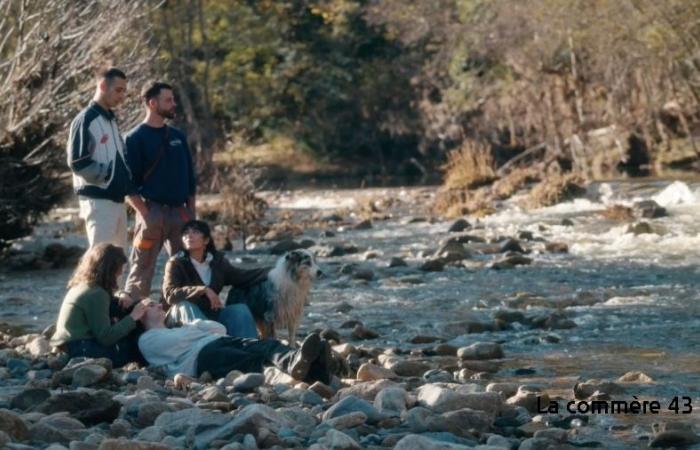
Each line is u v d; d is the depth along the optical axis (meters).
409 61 59.50
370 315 14.77
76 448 7.30
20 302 17.16
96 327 10.84
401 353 12.00
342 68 61.66
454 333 13.26
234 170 33.72
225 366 10.31
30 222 23.20
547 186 29.47
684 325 13.12
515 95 46.34
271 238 25.75
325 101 61.97
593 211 26.91
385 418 8.35
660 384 9.93
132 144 13.29
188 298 11.24
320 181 54.34
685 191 27.03
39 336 12.33
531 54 44.69
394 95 60.59
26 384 9.97
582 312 14.28
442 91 54.88
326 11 62.56
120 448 7.19
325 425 8.03
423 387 9.07
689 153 41.38
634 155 42.94
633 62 41.66
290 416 8.31
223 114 61.25
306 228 27.88
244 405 8.94
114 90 12.91
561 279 17.39
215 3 60.16
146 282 13.34
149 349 10.71
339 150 61.81
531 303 15.05
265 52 62.16
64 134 22.23
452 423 8.16
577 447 7.80
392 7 56.16
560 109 44.28
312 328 13.77
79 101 22.44
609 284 16.64
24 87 21.73
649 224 23.19
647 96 42.19
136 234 13.40
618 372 10.62
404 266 19.80
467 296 16.17
